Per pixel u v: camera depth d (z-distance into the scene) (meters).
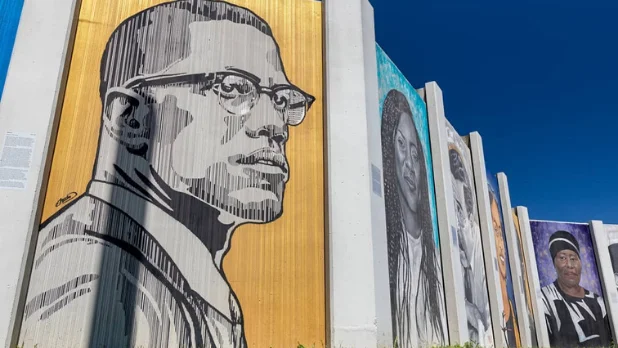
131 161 6.19
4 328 5.11
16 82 6.02
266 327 6.04
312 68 7.49
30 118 5.91
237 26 7.25
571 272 21.41
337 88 7.34
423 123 11.82
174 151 6.38
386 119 9.32
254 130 6.83
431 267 10.19
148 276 5.81
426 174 11.19
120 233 5.88
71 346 5.35
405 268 8.76
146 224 6.00
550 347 19.67
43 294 5.45
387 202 8.53
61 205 5.82
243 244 6.29
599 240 22.05
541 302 19.69
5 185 5.59
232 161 6.59
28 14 6.35
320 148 7.09
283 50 7.41
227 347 5.82
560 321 20.34
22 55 6.15
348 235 6.59
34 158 5.77
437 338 9.65
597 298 21.23
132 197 6.06
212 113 6.71
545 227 21.92
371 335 6.26
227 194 6.43
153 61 6.69
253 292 6.12
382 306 6.88
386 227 8.24
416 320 8.79
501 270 16.41
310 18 7.78
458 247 11.52
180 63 6.80
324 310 6.33
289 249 6.45
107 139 6.21
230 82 6.93
